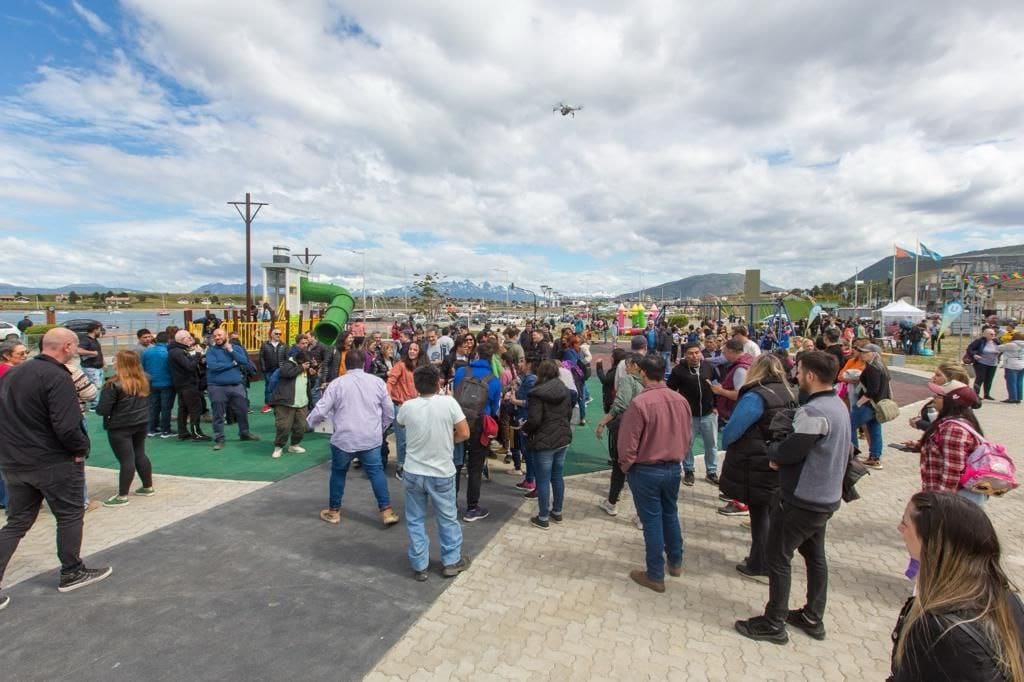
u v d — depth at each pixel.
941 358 23.64
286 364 7.18
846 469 3.33
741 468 3.89
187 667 2.94
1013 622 1.37
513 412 6.59
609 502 5.39
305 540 4.62
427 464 3.93
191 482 6.16
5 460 3.50
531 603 3.69
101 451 7.45
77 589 3.73
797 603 3.73
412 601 3.68
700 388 6.21
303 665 2.98
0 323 23.64
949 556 1.43
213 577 3.94
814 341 8.40
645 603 3.70
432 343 10.38
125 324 29.33
